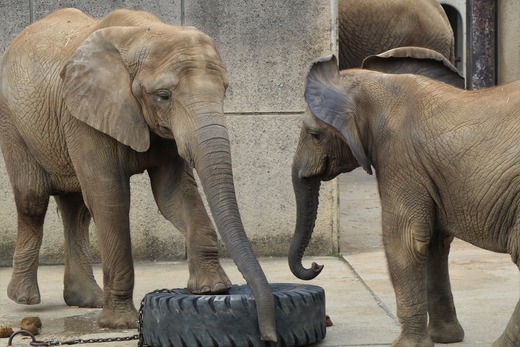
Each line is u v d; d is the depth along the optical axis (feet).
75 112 32.53
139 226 46.57
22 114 35.99
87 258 38.22
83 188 33.76
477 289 38.78
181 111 30.66
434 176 28.14
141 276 43.09
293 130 46.60
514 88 27.50
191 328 29.81
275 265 44.86
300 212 32.04
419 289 29.07
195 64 30.83
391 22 56.24
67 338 32.96
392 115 28.94
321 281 41.22
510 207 26.81
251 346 29.63
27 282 37.76
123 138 31.99
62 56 35.19
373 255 46.60
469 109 27.84
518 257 26.89
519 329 26.94
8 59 37.04
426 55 31.55
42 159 36.17
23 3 45.60
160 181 34.27
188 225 33.37
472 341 31.50
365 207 60.64
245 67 46.24
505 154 26.73
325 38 46.29
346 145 30.63
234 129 46.50
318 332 31.14
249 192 46.70
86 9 45.83
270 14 46.14
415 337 29.12
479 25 77.15
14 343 32.58
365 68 31.89
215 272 32.65
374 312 35.76
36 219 37.60
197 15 46.09
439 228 29.01
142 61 31.65
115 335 33.12
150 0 45.98
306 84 29.71
